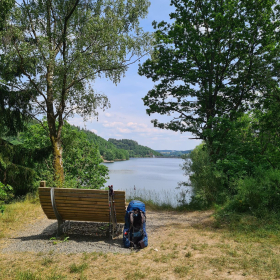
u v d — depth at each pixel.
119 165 125.12
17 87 12.16
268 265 3.56
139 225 5.11
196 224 6.49
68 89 12.80
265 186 7.54
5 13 10.70
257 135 13.80
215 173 9.50
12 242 5.23
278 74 13.73
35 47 11.00
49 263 4.00
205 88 16.34
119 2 12.64
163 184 37.50
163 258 4.04
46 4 12.63
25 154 12.73
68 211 5.52
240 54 15.46
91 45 12.13
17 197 12.33
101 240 5.37
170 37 16.86
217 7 15.50
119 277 3.41
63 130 20.20
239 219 6.34
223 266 3.61
